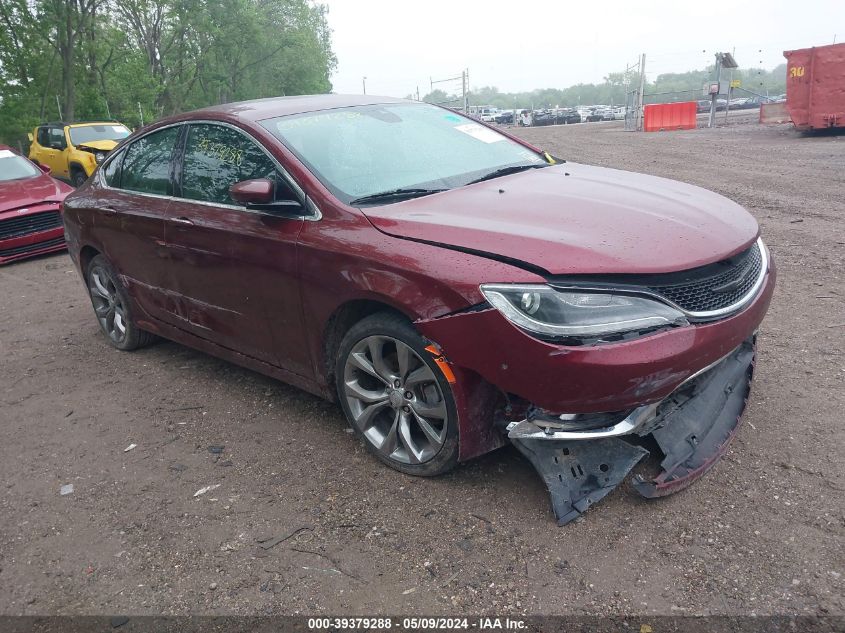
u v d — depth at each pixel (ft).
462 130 14.39
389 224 10.20
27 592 9.05
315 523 9.91
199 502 10.71
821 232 24.22
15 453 12.85
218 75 156.25
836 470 9.95
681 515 9.30
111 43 119.24
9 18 101.60
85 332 19.85
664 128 99.30
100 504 10.92
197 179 13.64
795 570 8.15
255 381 15.24
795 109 65.36
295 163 11.59
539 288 8.54
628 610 7.82
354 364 10.97
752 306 9.82
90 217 16.69
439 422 10.23
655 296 8.66
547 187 11.55
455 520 9.66
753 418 11.57
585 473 9.52
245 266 12.17
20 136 106.83
